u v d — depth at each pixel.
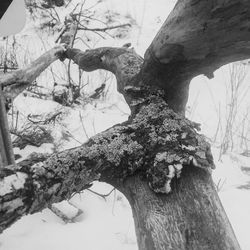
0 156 1.83
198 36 0.75
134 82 1.01
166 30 0.82
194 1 0.72
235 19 0.69
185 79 0.93
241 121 4.18
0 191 0.69
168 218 0.75
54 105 3.81
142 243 0.74
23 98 3.83
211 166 0.85
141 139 0.86
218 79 4.84
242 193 2.87
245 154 3.67
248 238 2.37
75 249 2.21
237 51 0.76
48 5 5.51
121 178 0.85
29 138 3.22
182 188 0.79
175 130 0.88
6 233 2.32
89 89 4.30
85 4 5.71
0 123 1.94
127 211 2.60
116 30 5.30
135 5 5.87
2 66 4.43
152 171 0.81
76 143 3.34
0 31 1.57
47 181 0.73
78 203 2.64
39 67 2.20
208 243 0.72
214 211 0.76
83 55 1.61
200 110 4.32
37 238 2.29
